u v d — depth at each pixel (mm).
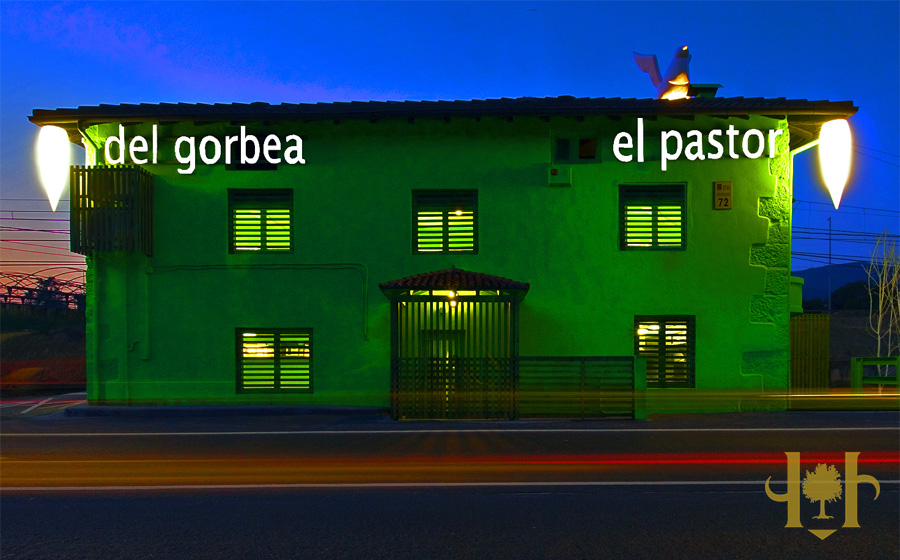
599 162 12070
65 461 7402
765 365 11844
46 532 4836
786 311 11875
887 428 9562
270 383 12102
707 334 11844
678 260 11930
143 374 11992
